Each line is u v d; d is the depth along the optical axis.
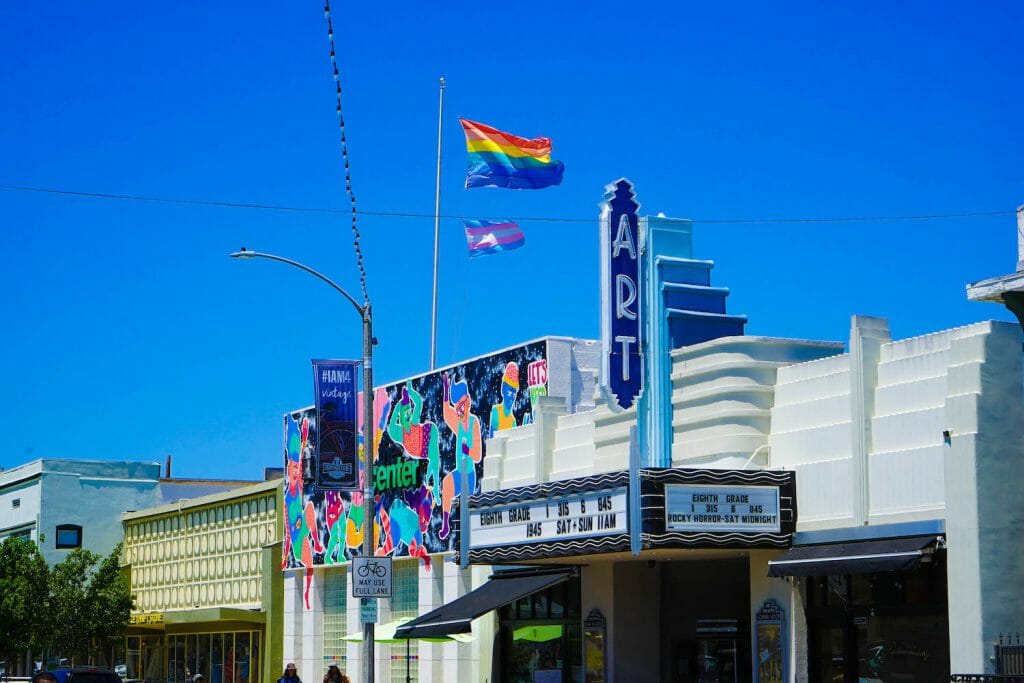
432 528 44.44
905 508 26.58
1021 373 25.42
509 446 40.62
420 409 45.78
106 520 74.75
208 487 78.38
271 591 55.06
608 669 34.25
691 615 34.94
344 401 31.27
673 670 34.69
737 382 30.77
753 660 30.03
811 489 28.98
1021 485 25.03
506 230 44.44
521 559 33.06
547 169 43.12
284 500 55.34
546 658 38.03
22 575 64.75
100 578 66.19
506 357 41.62
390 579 29.25
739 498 28.92
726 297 33.62
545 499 32.06
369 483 29.61
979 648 24.23
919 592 26.50
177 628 65.38
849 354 28.33
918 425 26.62
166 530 68.56
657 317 32.81
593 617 35.12
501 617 40.09
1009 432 25.12
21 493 77.06
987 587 24.41
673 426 32.38
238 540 59.97
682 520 28.50
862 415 27.75
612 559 33.19
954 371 25.56
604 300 32.47
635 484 28.69
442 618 37.12
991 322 25.48
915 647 26.47
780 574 28.11
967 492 24.78
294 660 53.12
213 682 61.22
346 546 49.75
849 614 27.97
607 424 35.47
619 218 32.66
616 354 32.22
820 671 28.70
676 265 33.25
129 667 71.62
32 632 63.72
